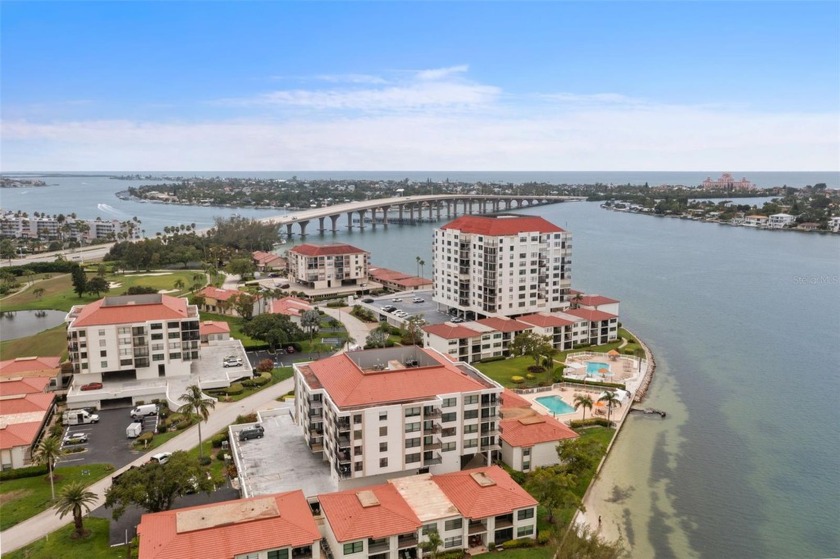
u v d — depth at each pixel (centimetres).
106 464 11575
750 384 16888
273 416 13512
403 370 10862
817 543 9925
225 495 10319
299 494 9469
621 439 13438
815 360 18912
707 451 12925
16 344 19125
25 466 11381
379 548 8688
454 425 10756
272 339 18300
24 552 8850
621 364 17812
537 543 9475
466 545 9231
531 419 12188
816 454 12850
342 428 9888
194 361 17275
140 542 8181
